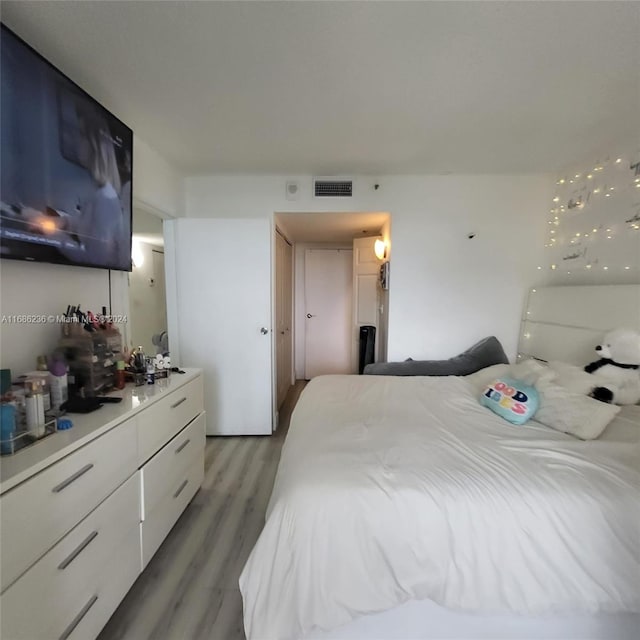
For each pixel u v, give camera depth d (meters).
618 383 1.76
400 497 1.13
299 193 3.02
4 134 1.11
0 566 0.84
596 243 2.46
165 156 2.55
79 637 1.09
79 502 1.09
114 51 1.40
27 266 1.40
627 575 1.09
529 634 1.17
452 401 2.07
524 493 1.14
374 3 1.16
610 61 1.46
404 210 3.02
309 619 1.07
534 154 2.46
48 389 1.29
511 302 3.06
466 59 1.45
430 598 1.10
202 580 1.54
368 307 4.02
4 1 1.13
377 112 1.89
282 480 1.28
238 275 2.97
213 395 3.07
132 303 4.14
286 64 1.48
